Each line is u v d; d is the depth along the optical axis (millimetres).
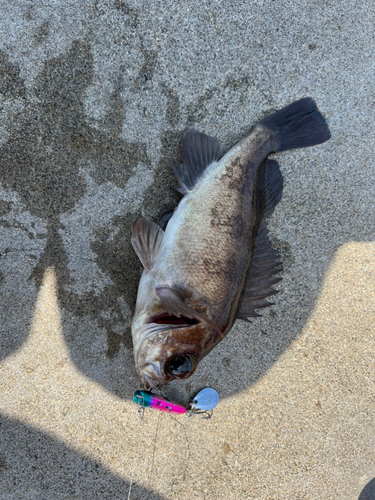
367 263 368
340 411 365
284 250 357
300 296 362
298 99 344
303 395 362
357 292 368
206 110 333
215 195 304
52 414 330
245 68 335
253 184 318
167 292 285
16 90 307
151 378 289
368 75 351
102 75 315
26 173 316
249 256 306
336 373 366
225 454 350
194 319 283
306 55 342
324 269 364
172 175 333
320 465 361
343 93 350
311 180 355
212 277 290
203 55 328
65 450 331
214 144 325
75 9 307
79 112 316
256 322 356
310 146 347
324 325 365
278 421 357
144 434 339
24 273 324
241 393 353
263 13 332
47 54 308
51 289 327
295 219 356
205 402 345
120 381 336
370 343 367
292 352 361
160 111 326
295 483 357
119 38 314
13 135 311
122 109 321
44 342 329
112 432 336
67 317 330
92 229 328
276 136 333
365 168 360
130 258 334
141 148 327
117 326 335
